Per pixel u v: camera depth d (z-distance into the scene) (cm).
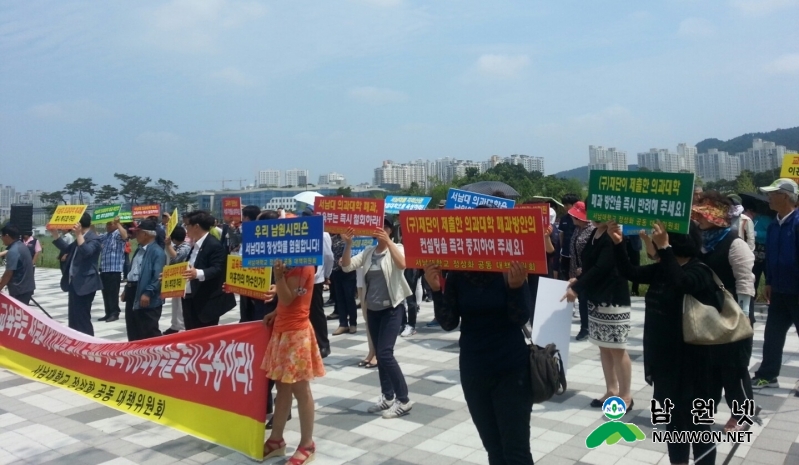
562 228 968
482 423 345
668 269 358
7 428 558
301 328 455
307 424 458
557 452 462
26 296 930
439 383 672
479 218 335
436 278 355
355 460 462
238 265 543
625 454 455
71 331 693
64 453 495
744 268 491
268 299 510
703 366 373
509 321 334
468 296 344
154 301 740
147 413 560
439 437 506
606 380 567
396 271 564
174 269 628
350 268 598
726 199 500
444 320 354
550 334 598
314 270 468
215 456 481
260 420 465
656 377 386
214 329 506
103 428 552
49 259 2850
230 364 493
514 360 332
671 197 349
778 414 527
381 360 567
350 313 984
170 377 545
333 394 644
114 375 613
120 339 978
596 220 383
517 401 330
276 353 452
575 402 584
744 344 382
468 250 340
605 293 538
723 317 374
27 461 480
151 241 757
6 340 795
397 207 1091
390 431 523
